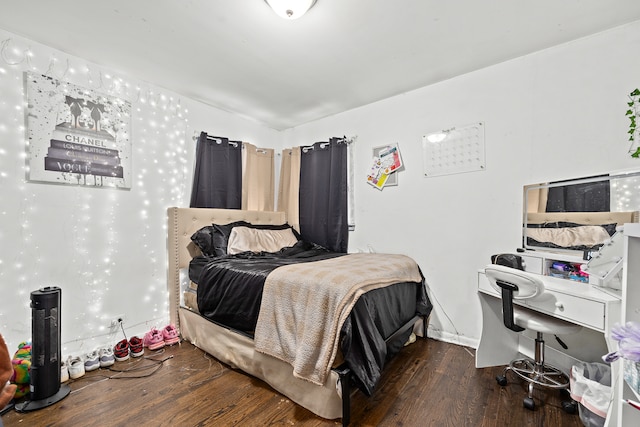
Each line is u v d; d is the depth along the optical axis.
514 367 1.93
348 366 1.46
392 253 2.87
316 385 1.53
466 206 2.45
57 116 2.07
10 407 1.59
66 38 1.96
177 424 1.47
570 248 1.88
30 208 1.96
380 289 1.82
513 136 2.23
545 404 1.64
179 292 2.63
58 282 2.07
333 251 3.25
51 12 1.70
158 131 2.66
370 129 3.06
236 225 2.96
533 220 2.11
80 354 2.15
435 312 2.60
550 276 1.93
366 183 3.08
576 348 1.92
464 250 2.46
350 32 1.91
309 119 3.54
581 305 1.46
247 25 1.83
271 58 2.22
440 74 2.47
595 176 1.83
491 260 2.23
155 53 2.15
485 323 2.06
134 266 2.47
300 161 3.61
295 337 1.62
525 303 1.76
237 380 1.88
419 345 2.44
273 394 1.73
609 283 1.53
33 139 1.96
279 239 3.08
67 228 2.11
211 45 2.05
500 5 1.67
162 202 2.69
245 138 3.48
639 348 0.96
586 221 1.83
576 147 1.98
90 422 1.49
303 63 2.29
